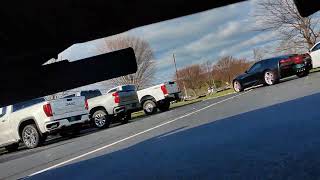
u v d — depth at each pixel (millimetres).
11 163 7871
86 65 2828
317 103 7125
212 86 55125
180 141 5758
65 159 6527
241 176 3279
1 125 12398
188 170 3801
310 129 4758
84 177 4500
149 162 4570
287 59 18109
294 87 12305
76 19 2080
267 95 11641
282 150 3939
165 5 2055
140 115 22359
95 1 1958
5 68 2424
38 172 5691
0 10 1923
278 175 3127
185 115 10961
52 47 2367
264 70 18766
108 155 5906
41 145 11898
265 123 5902
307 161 3398
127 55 2877
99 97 15648
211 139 5398
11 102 2633
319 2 1869
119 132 10125
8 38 2143
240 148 4387
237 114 8008
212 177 3408
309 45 28375
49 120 11703
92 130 15547
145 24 2234
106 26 2199
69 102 12523
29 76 2588
